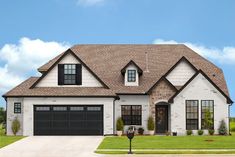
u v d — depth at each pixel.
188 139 40.62
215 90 47.00
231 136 44.34
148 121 47.47
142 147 34.56
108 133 46.06
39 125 46.28
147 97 48.38
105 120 46.19
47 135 46.16
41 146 36.50
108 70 51.94
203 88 46.97
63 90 46.94
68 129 46.25
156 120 48.34
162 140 39.72
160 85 48.19
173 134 46.38
